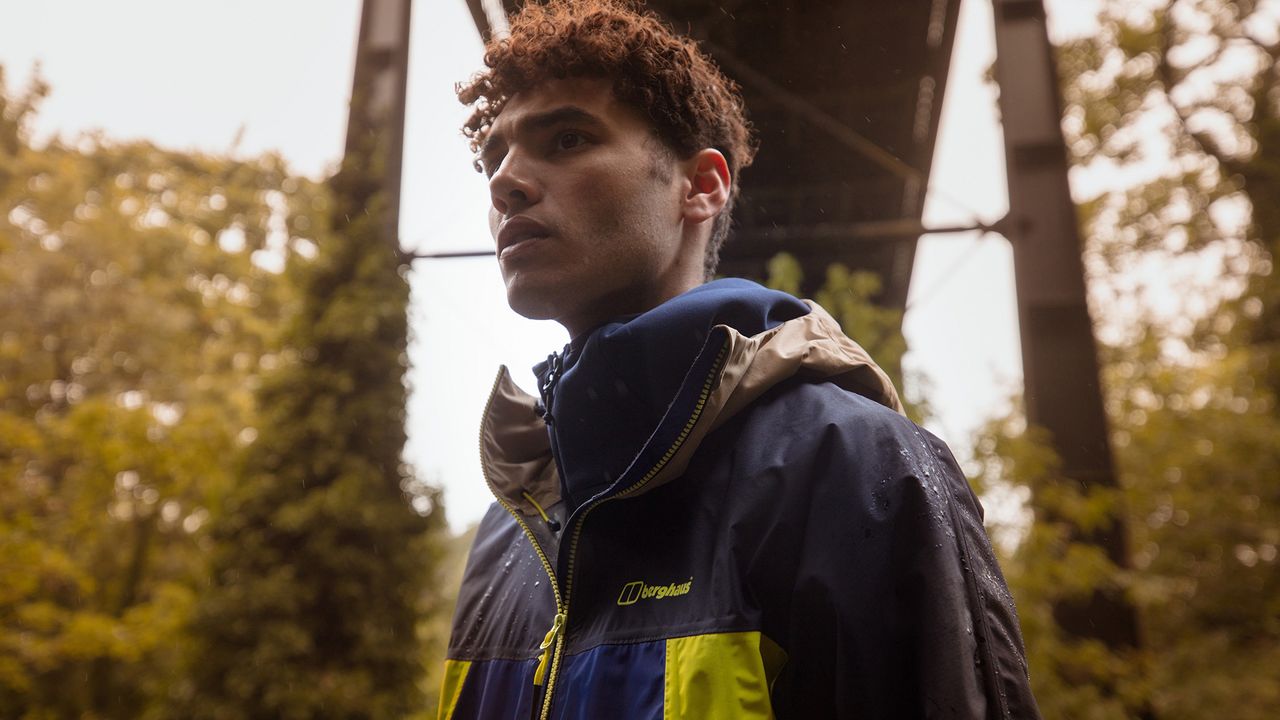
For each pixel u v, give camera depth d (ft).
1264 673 30.94
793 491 2.41
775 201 23.63
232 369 42.04
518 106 3.18
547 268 2.99
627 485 2.59
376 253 22.66
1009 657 2.22
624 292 3.07
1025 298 15.65
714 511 2.55
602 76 3.14
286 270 24.04
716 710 2.26
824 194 23.62
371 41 21.12
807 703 2.30
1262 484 33.73
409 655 22.81
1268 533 33.37
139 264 38.91
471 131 3.57
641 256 3.05
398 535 22.88
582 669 2.58
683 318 2.75
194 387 37.99
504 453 3.46
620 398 2.80
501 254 3.09
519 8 3.44
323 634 22.20
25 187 36.99
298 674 21.58
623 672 2.48
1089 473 14.55
